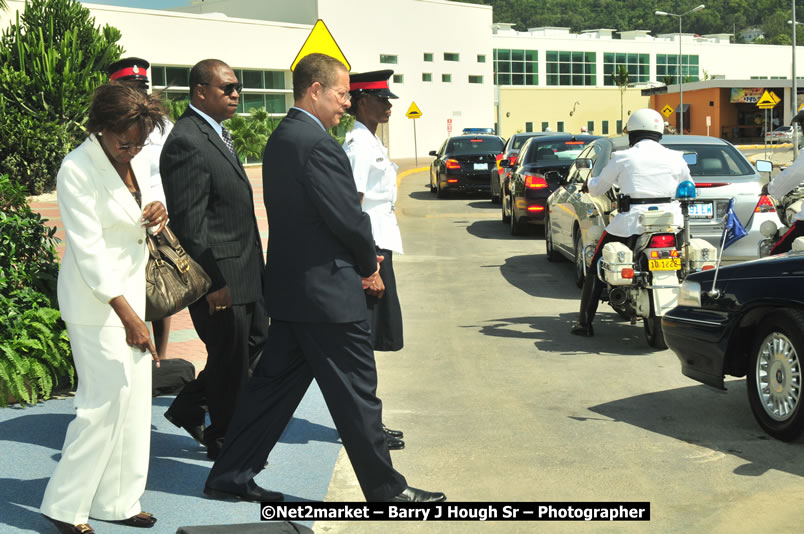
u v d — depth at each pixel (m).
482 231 17.20
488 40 64.31
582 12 185.00
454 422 5.69
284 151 3.94
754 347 5.42
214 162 4.43
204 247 4.34
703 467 4.82
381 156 5.29
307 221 3.93
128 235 3.83
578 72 83.31
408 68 58.47
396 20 57.19
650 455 5.02
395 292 5.39
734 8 197.62
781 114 68.94
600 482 4.63
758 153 46.31
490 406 6.04
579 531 4.05
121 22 39.09
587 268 8.34
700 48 92.56
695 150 10.21
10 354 5.73
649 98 79.31
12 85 24.28
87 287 3.76
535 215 15.53
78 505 3.83
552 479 4.68
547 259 13.34
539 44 80.00
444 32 60.88
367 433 4.05
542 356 7.46
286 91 46.97
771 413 5.29
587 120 76.44
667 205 7.55
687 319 5.88
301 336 4.00
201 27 42.38
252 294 4.59
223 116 4.57
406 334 8.42
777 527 4.05
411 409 6.00
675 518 4.16
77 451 3.81
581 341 8.01
